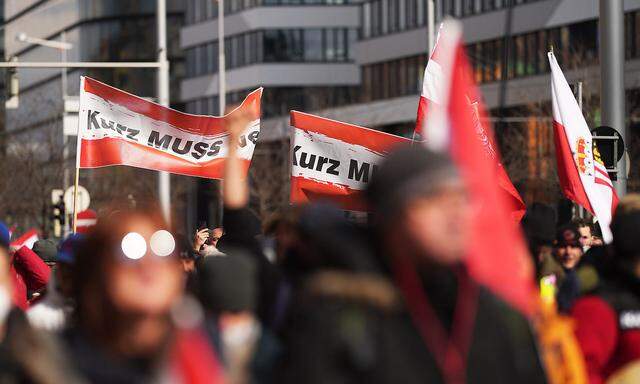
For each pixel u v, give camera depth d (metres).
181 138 26.30
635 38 92.62
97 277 6.34
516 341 6.89
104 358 6.38
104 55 171.50
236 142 10.39
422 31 124.81
